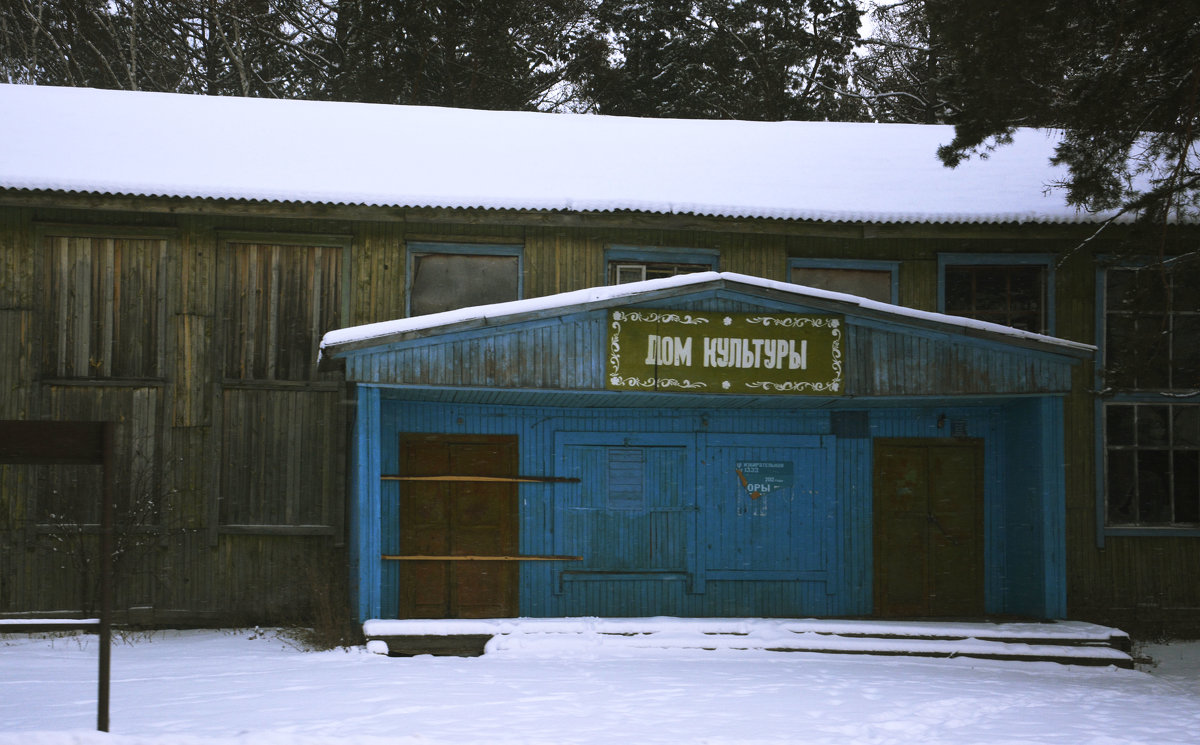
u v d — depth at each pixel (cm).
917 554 1375
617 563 1341
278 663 1059
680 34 3356
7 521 1329
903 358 1242
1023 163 1630
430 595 1308
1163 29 1132
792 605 1357
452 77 3003
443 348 1171
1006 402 1334
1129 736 763
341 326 1416
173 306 1385
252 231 1403
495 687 900
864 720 789
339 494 1389
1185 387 1487
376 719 755
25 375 1352
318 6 3075
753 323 1221
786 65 3291
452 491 1322
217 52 3105
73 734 627
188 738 643
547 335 1193
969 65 1234
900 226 1441
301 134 1563
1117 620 1435
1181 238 1352
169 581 1353
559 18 3231
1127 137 1225
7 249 1360
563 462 1345
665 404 1311
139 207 1338
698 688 910
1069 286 1494
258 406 1391
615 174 1509
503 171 1490
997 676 1059
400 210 1382
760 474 1368
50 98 1600
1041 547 1277
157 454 1368
